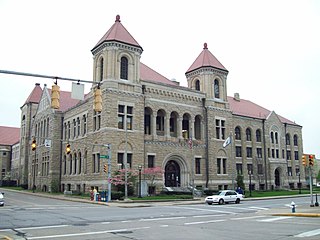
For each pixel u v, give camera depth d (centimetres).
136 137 4512
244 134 6394
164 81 5441
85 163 4900
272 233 1473
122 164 4350
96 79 4691
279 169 6925
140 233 1526
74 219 2109
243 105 7031
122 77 4581
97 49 4700
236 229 1631
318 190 6556
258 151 6606
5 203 3597
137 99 4606
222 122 5622
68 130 5669
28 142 7869
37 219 2100
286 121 7488
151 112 4822
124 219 2133
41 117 6688
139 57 4762
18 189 7244
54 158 5831
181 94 5159
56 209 2864
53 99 1727
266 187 6519
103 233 1530
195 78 5731
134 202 3659
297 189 6938
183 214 2486
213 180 5253
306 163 2814
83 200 3944
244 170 6212
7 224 1862
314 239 1295
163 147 4806
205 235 1447
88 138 4772
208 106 5412
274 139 6906
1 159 10419
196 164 5203
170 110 4994
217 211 2756
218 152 5438
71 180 5347
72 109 5534
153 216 2328
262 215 2375
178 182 5059
